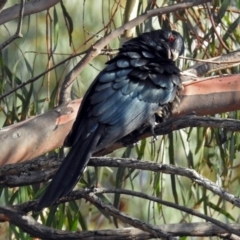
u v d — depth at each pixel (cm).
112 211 741
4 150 898
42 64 1401
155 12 950
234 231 709
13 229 1046
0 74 1142
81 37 1458
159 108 903
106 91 869
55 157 794
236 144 1175
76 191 757
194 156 1354
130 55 931
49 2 924
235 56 1058
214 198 1526
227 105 988
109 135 834
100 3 1487
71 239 811
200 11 1206
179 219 1473
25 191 1060
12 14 919
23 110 1088
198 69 1053
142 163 713
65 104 946
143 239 815
